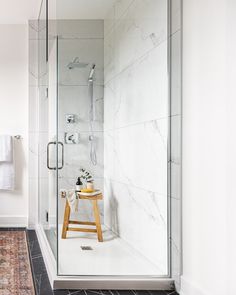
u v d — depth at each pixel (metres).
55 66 3.19
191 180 2.62
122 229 2.98
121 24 3.09
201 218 2.49
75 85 3.13
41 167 4.45
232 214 2.15
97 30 3.13
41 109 4.48
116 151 3.09
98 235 3.02
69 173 3.07
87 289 2.79
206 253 2.43
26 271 3.19
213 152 2.34
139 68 3.06
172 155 2.85
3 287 2.81
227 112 2.19
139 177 3.04
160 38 2.93
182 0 2.76
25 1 4.43
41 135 4.49
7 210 5.13
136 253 2.94
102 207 3.05
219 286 2.27
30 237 4.50
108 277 2.83
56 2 3.12
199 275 2.51
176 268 2.81
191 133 2.63
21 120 5.14
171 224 2.87
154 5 2.97
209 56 2.39
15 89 5.13
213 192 2.35
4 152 5.00
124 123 3.09
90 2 3.13
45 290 2.75
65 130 3.11
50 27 3.49
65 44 3.12
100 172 3.10
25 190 5.18
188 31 2.67
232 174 2.14
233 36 2.13
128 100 3.08
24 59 5.16
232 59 2.14
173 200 2.84
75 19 3.13
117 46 3.10
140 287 2.82
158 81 2.96
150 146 3.00
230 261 2.17
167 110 2.86
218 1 2.28
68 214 3.02
